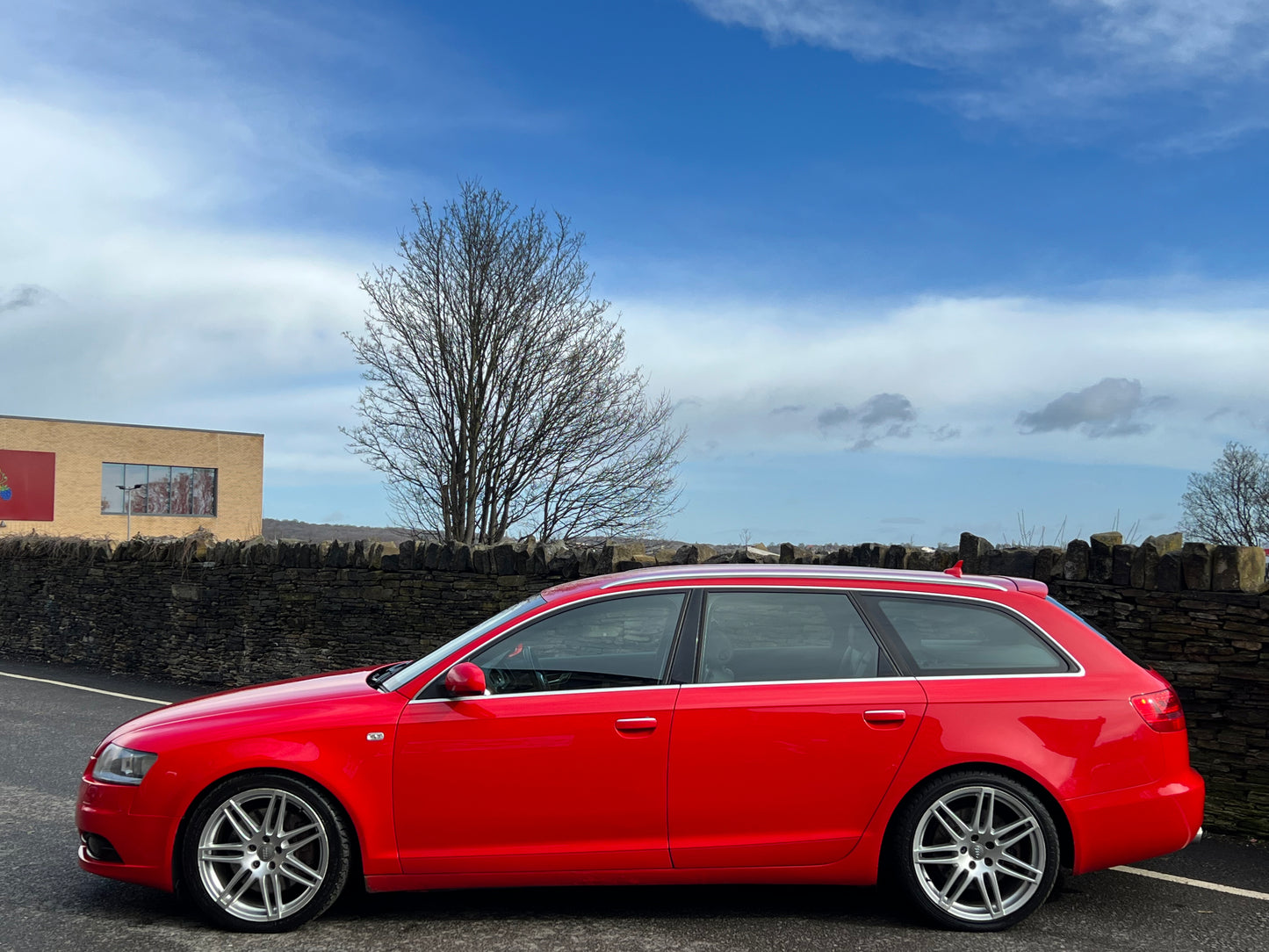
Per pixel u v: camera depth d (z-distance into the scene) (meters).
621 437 18.50
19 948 4.11
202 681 13.04
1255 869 5.30
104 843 4.39
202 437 49.47
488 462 18.31
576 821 4.31
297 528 51.47
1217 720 6.16
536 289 18.41
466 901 4.70
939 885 4.37
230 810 4.32
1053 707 4.38
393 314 18.53
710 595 4.62
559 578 9.88
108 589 14.70
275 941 4.18
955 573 4.98
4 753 8.03
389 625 11.12
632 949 4.10
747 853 4.32
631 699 4.38
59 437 44.81
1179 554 6.34
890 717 4.34
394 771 4.30
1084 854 4.32
